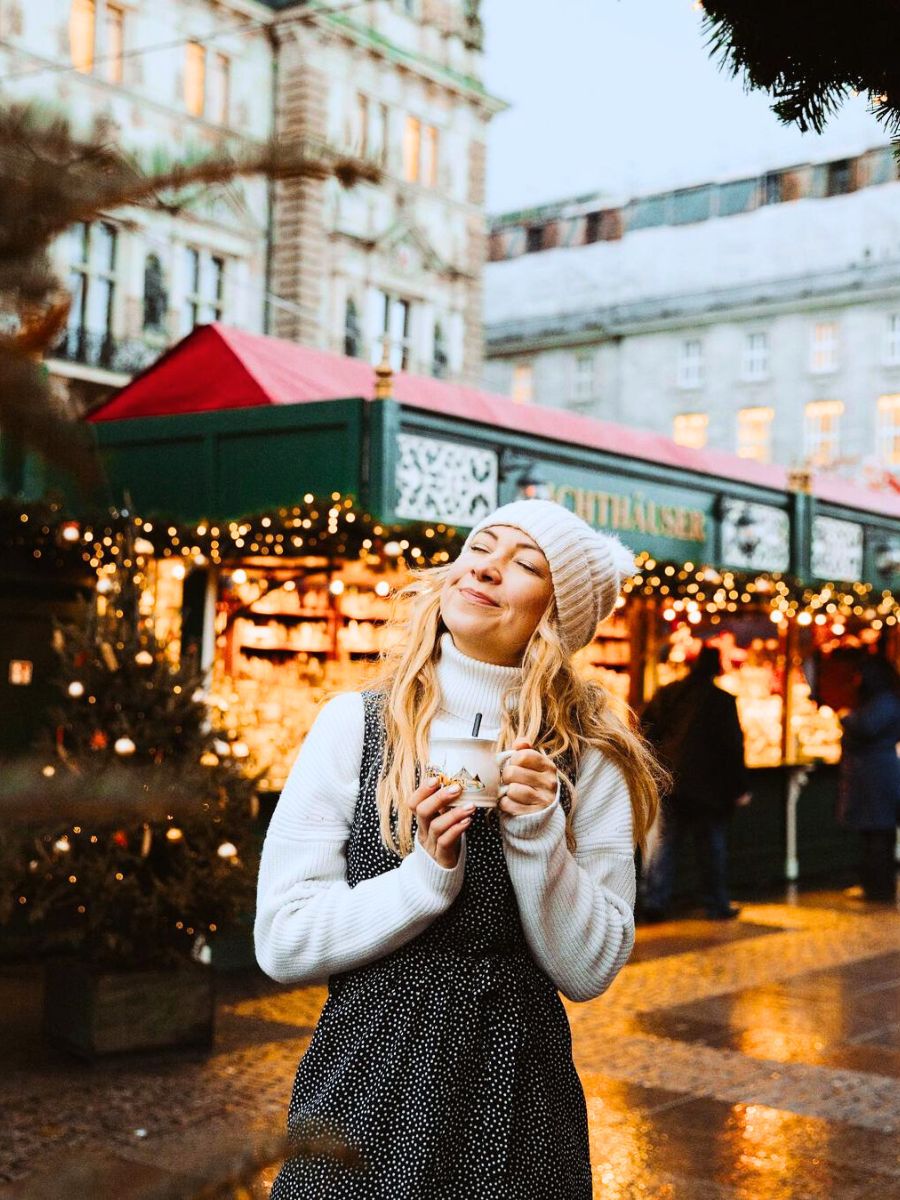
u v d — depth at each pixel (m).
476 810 1.73
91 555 7.37
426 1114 1.59
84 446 0.80
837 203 38.91
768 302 39.22
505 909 1.71
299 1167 1.61
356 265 25.92
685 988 6.93
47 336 0.82
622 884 1.85
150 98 21.34
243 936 7.23
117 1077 4.96
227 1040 5.61
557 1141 1.67
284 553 7.14
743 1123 4.70
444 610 1.85
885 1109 4.91
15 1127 4.30
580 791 1.84
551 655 1.80
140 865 5.11
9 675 7.62
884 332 37.69
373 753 1.80
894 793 10.26
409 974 1.68
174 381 8.17
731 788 9.21
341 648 8.67
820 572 11.16
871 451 37.69
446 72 27.52
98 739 5.14
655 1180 4.12
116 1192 0.65
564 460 8.41
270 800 7.56
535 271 44.56
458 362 28.69
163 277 21.41
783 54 2.03
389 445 7.08
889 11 1.92
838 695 12.30
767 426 39.56
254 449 7.49
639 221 42.56
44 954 7.10
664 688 9.28
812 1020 6.29
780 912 9.62
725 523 9.98
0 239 0.83
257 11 23.39
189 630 7.81
